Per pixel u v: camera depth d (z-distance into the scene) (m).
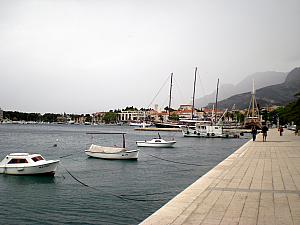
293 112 76.69
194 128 127.56
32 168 34.06
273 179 16.14
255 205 10.82
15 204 23.31
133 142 100.81
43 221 19.39
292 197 12.04
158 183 31.30
